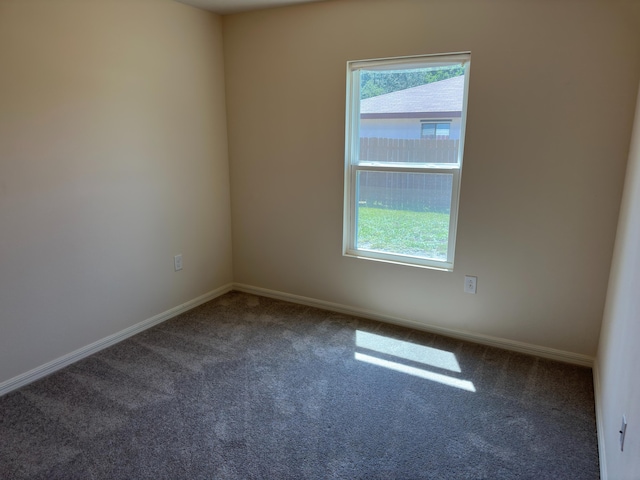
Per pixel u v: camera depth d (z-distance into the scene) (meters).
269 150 3.33
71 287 2.51
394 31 2.69
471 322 2.84
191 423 2.03
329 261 3.29
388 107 2.89
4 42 2.06
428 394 2.27
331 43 2.90
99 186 2.59
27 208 2.24
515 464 1.79
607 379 1.94
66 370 2.48
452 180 2.79
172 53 2.93
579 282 2.47
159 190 2.98
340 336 2.92
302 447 1.88
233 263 3.74
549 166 2.42
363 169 3.05
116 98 2.61
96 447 1.87
